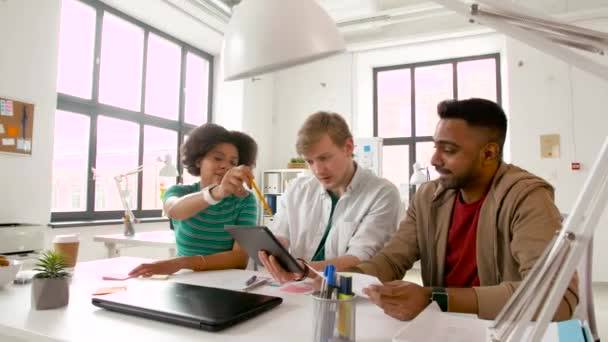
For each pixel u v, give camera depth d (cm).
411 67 557
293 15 71
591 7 435
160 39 497
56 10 335
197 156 166
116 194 427
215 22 476
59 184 371
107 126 420
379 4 482
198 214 155
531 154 439
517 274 105
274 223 175
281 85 616
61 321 79
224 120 563
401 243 131
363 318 84
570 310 76
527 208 100
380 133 573
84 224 365
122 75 442
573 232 37
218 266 138
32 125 315
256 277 122
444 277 125
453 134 110
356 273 108
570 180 423
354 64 570
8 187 300
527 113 443
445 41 515
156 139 486
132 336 71
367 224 141
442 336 64
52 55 331
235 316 76
